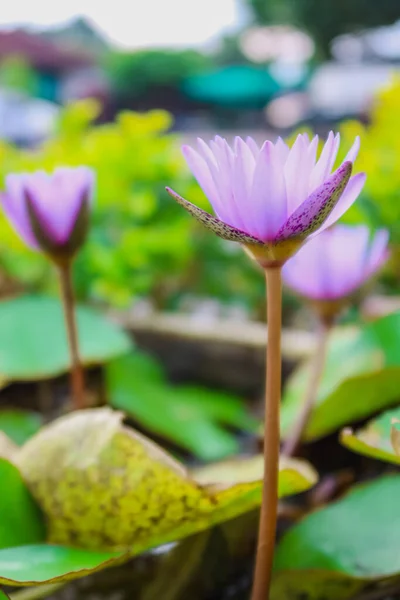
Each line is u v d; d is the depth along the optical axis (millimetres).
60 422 707
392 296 1246
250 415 992
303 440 831
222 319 1402
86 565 643
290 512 789
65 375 1020
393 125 1152
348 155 597
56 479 683
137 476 668
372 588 711
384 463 869
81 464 679
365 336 849
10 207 756
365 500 719
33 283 1319
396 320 836
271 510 633
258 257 608
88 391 974
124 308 1272
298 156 595
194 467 904
